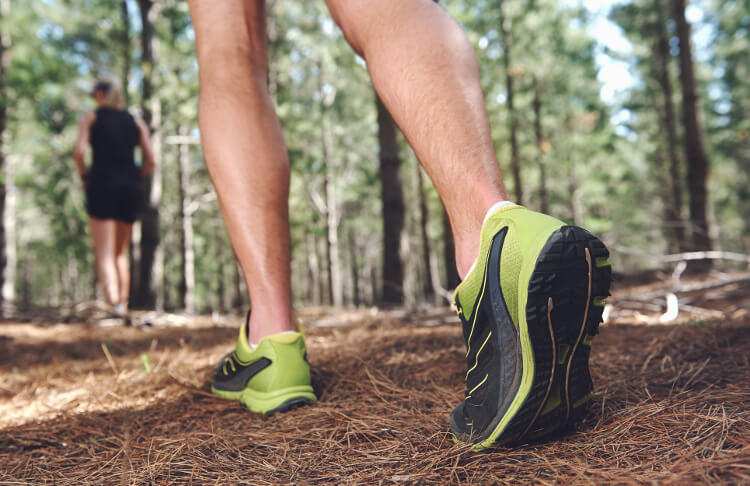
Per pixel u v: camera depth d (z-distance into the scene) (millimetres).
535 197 17031
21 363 2676
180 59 10195
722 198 20234
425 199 15797
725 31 14898
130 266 11430
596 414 1135
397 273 6965
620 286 6023
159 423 1453
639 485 751
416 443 1097
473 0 12898
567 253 879
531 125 14727
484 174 1017
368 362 2029
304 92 17109
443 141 1031
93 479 1053
